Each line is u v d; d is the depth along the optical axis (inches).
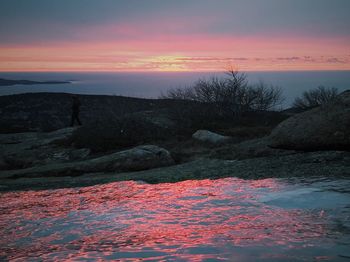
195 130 780.0
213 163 508.1
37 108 1729.8
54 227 265.7
